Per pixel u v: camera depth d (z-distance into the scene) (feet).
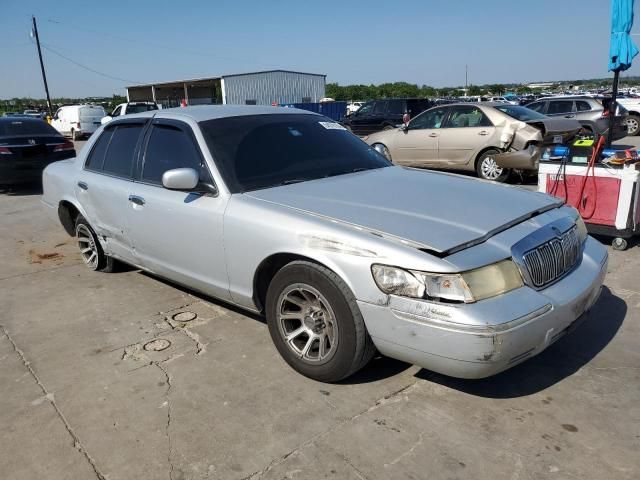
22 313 14.35
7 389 10.58
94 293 15.62
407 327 8.66
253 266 10.87
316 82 158.40
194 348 11.95
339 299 9.34
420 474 7.88
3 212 28.63
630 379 10.18
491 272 8.63
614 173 17.46
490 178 31.68
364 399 9.79
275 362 11.23
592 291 10.16
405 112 59.21
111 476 8.11
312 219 9.98
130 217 14.07
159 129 13.89
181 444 8.75
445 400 9.68
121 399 10.07
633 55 21.72
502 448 8.38
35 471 8.28
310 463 8.20
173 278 13.53
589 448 8.32
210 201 11.72
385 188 11.52
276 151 12.84
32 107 211.20
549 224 10.11
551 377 10.34
